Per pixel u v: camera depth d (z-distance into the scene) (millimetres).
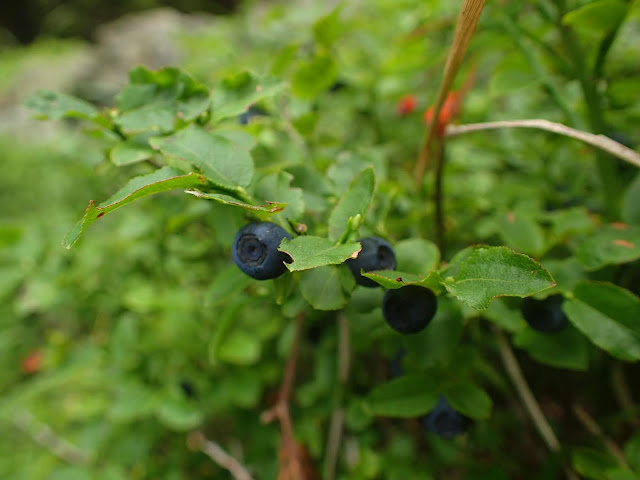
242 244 74
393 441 137
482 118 191
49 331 267
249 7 274
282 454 140
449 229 136
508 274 65
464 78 177
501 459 134
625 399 126
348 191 79
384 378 150
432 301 77
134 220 164
